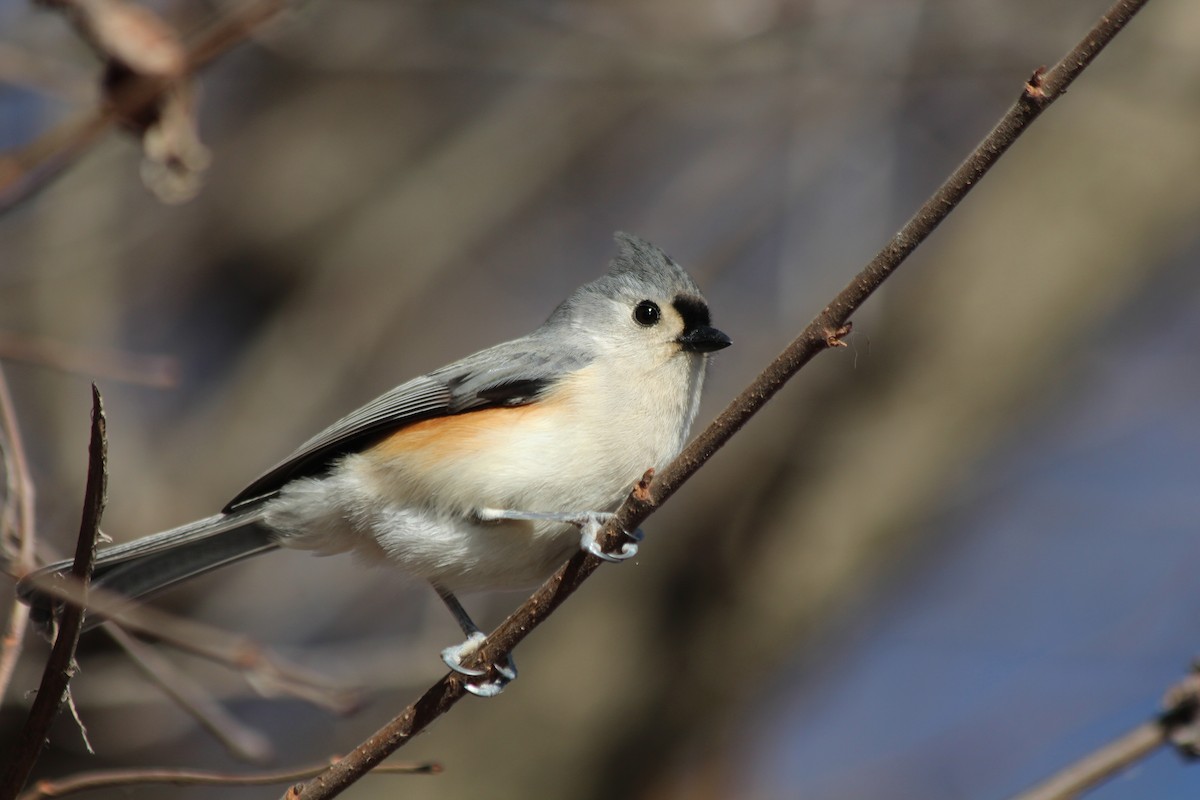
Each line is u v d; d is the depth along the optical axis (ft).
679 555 40.34
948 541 40.70
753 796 38.96
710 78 38.63
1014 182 41.42
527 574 23.58
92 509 15.39
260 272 45.14
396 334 44.78
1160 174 40.34
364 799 37.63
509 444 22.90
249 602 38.22
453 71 40.47
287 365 43.16
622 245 26.08
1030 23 38.11
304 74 46.19
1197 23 40.29
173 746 36.40
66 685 15.74
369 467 23.41
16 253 39.68
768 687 40.27
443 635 33.12
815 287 39.93
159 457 40.68
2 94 35.09
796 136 41.52
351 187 45.93
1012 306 40.27
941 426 39.93
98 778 17.13
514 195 46.01
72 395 38.47
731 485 40.45
